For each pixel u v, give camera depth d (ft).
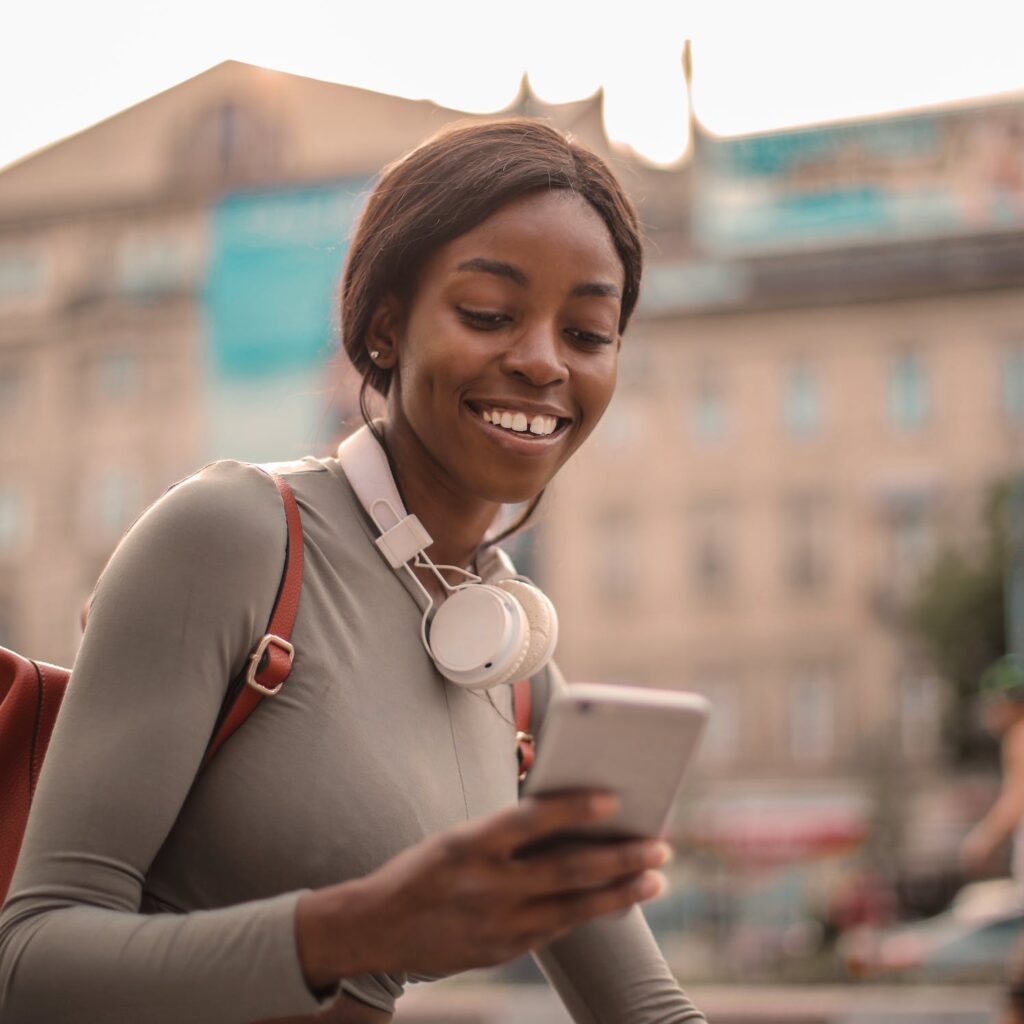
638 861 3.39
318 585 4.73
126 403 129.39
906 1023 23.68
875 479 118.73
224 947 3.65
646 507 121.39
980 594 110.83
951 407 118.01
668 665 119.85
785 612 118.83
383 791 4.55
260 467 4.83
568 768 3.29
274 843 4.40
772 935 101.45
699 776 113.80
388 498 5.08
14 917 3.93
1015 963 17.56
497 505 5.38
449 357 4.92
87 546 128.98
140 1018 3.72
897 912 106.32
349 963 3.53
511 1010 25.55
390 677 4.81
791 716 117.80
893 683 116.16
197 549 4.37
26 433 130.00
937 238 116.57
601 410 5.14
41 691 4.95
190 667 4.26
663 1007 5.38
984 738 110.01
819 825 111.65
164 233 128.67
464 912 3.36
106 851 4.02
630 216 5.26
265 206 88.48
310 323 86.99
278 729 4.49
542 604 5.13
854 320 119.65
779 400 120.67
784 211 118.52
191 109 126.93
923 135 116.57
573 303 4.98
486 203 4.91
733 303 120.26
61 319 130.93
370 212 5.25
